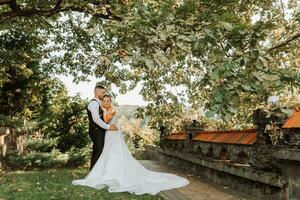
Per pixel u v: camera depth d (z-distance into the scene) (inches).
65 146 625.6
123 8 230.2
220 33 178.5
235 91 156.2
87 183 325.7
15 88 648.4
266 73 170.1
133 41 185.3
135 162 347.3
